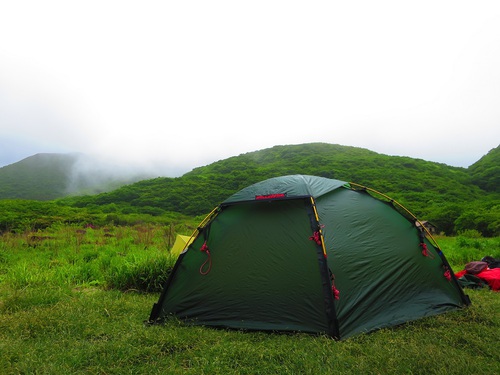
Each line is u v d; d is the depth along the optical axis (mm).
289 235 5168
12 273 8602
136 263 8211
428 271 5848
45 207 52062
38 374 3352
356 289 4957
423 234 6031
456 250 14102
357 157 147750
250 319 4984
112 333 4559
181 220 59062
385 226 5793
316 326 4617
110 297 6699
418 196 88375
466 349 3928
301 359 3645
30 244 17844
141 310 5844
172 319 5227
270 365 3580
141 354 3881
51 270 9594
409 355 3635
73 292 7219
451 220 53000
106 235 25453
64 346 4156
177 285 5566
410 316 5094
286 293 4902
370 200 6109
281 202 5438
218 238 5578
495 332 4363
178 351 4055
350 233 5379
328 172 116438
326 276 4719
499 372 3334
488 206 59781
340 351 3869
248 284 5137
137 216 56156
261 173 118875
